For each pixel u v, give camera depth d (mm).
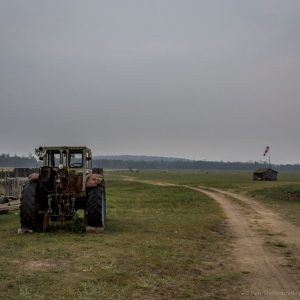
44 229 13867
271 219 21234
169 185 67188
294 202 34156
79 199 14938
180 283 8047
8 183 21938
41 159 14797
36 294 6938
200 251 11438
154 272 8734
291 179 109750
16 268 8648
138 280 8062
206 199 35031
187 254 10789
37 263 9141
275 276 9023
